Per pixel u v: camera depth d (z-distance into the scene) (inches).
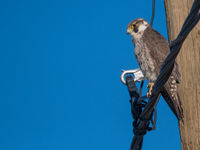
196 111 283.7
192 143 281.7
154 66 356.5
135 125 306.2
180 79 291.4
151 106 263.0
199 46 289.4
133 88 331.0
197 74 287.1
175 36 302.4
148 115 282.2
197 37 291.0
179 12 303.6
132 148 316.5
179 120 289.9
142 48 370.3
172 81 288.4
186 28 186.1
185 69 291.3
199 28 291.1
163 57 357.4
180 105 288.8
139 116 292.4
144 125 302.7
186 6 301.9
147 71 359.9
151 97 250.1
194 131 282.2
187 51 292.4
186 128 285.7
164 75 224.4
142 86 338.0
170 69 220.4
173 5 306.2
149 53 361.7
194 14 178.1
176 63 294.2
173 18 304.7
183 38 191.3
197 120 282.4
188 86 288.7
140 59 369.7
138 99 310.8
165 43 370.9
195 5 172.4
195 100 285.1
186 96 288.7
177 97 290.0
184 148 285.7
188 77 289.4
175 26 303.1
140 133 303.1
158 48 362.0
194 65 289.0
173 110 295.4
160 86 233.0
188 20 182.1
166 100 297.3
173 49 200.7
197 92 285.3
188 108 286.8
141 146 317.1
